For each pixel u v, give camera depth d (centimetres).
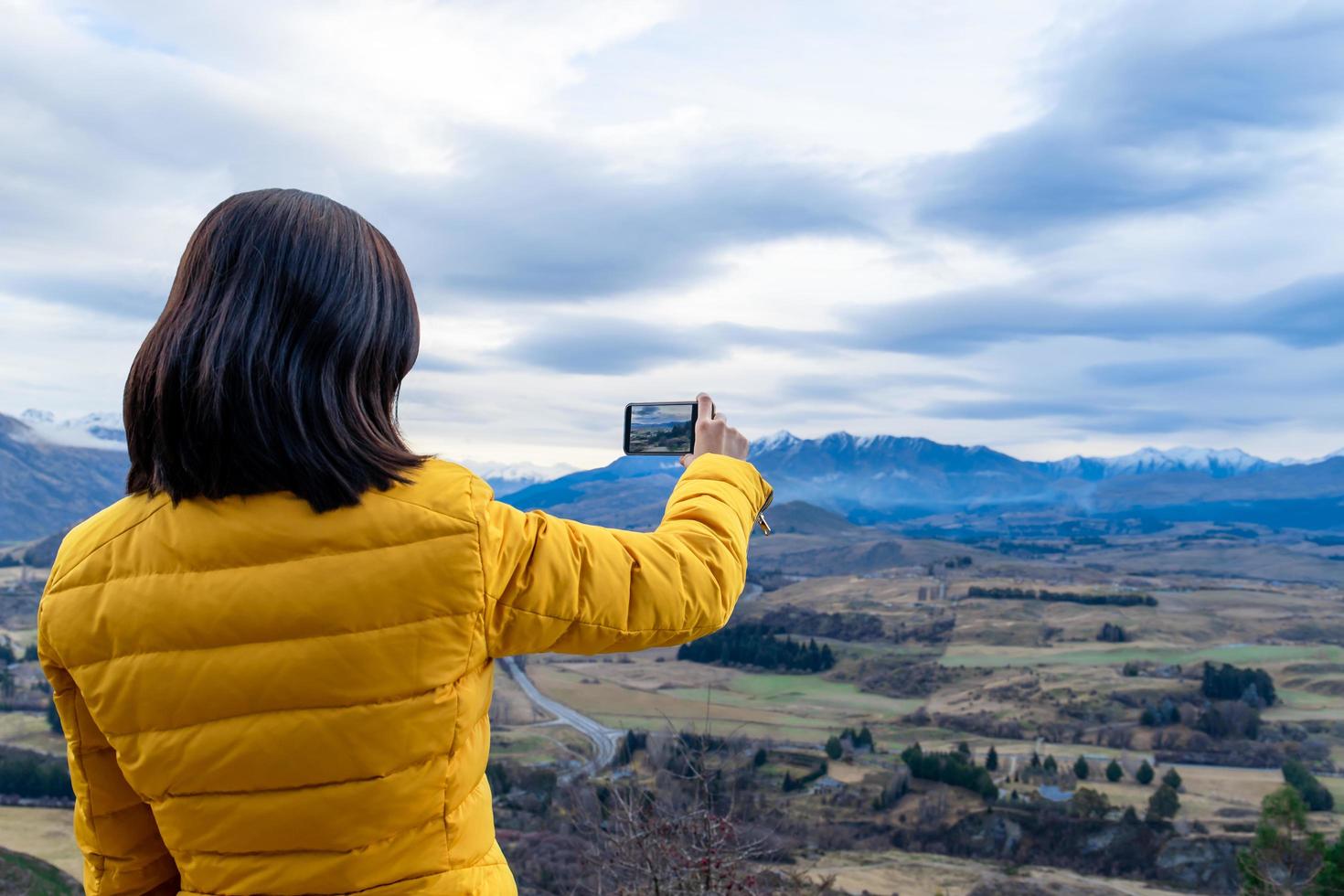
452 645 112
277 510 110
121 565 113
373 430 117
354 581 108
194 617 108
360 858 111
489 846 124
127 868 126
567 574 117
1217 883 4631
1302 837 1462
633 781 551
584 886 529
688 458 161
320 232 114
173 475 110
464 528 112
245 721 107
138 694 110
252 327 107
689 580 125
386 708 109
